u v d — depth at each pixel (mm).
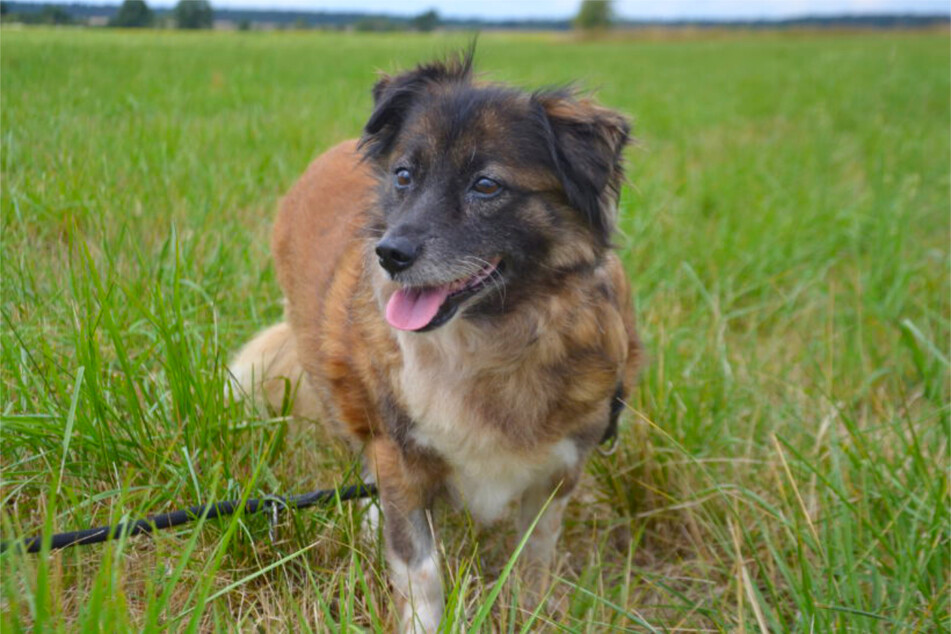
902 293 1223
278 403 907
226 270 1043
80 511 713
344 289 760
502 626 703
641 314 1117
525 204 710
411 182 729
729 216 1518
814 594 728
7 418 728
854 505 817
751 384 1024
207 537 747
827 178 1943
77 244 1001
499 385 707
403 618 725
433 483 737
